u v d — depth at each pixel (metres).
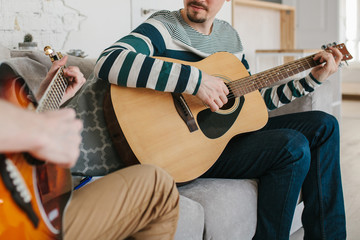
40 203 0.79
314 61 1.87
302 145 1.62
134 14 3.55
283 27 5.44
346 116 5.40
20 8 2.80
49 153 0.67
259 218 1.61
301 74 3.85
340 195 1.81
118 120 1.46
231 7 4.35
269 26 5.21
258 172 1.65
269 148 1.62
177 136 1.54
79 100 1.53
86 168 1.52
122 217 0.98
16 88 0.87
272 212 1.59
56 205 0.84
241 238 1.53
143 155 1.45
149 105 1.52
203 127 1.61
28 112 0.66
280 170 1.60
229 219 1.47
